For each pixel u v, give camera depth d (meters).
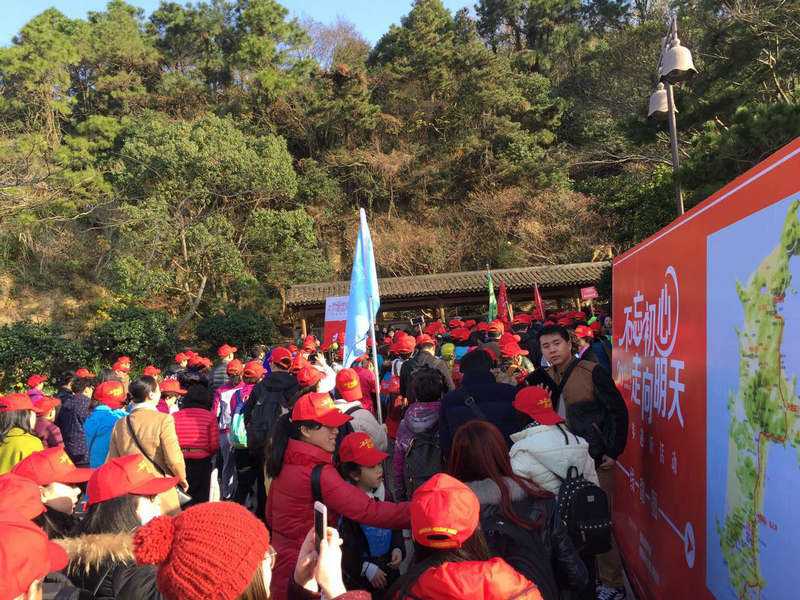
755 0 19.84
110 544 2.09
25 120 33.91
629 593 4.45
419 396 4.58
